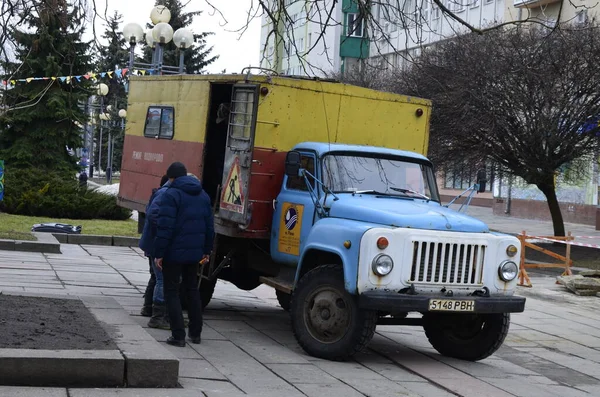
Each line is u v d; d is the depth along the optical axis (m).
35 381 7.62
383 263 10.01
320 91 12.25
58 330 8.85
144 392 7.77
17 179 30.00
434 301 10.05
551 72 27.19
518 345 13.10
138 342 8.70
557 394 9.72
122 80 24.23
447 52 28.98
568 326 15.20
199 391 8.04
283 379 9.12
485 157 29.03
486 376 10.34
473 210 53.53
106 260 19.53
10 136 38.28
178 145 13.84
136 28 19.67
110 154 60.12
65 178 37.09
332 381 9.20
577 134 27.83
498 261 10.62
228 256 12.73
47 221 27.03
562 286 20.55
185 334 10.75
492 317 10.93
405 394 8.91
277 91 12.00
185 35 23.38
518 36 27.94
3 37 9.29
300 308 10.69
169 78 14.47
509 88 27.64
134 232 25.05
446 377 10.01
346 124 12.47
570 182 41.91
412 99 12.95
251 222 11.95
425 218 10.45
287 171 11.23
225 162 12.47
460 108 28.45
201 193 10.29
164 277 10.27
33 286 14.12
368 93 12.62
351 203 10.84
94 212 29.48
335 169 11.53
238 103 12.27
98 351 8.03
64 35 9.64
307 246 10.86
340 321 10.34
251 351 10.55
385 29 10.72
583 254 28.12
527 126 27.77
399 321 11.13
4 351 7.68
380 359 10.91
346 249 10.24
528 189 47.28
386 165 11.92
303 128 12.20
